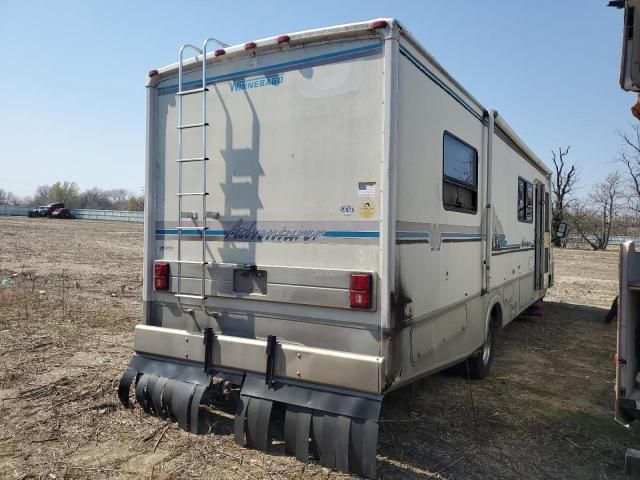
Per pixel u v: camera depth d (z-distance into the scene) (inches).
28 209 2588.6
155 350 170.4
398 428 168.9
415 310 151.3
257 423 146.4
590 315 406.9
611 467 148.3
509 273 267.0
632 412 123.3
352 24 137.9
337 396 138.0
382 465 142.7
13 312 312.5
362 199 139.3
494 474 141.2
